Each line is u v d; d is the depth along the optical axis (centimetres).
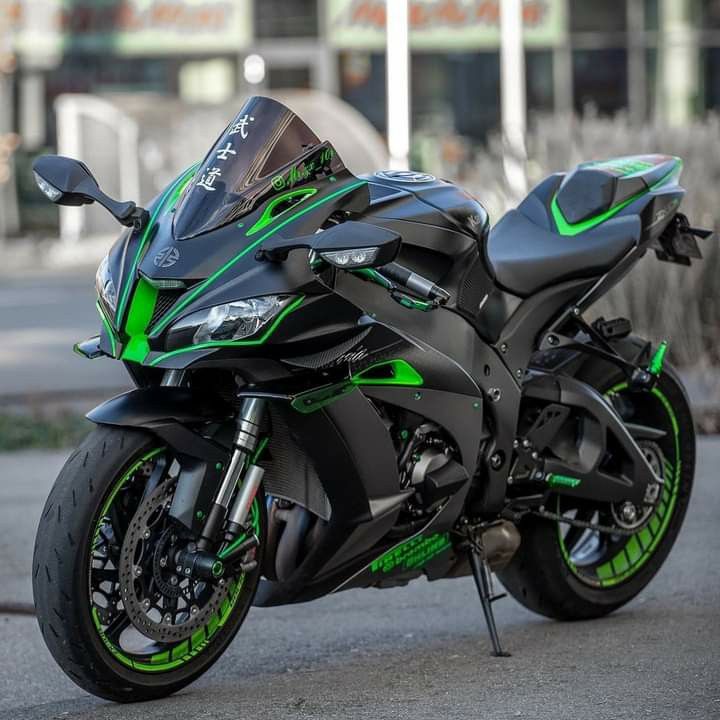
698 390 1630
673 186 921
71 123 3588
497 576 906
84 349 756
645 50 4600
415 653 838
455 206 803
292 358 723
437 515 802
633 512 908
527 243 876
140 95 4159
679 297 1731
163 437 717
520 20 3400
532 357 907
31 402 1736
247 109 754
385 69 4441
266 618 925
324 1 4397
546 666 802
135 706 743
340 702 746
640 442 918
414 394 781
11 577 1038
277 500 775
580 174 906
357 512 760
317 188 746
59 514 711
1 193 4003
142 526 721
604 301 1756
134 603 722
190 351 702
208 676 800
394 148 3172
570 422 885
